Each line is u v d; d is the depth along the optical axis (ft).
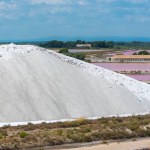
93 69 308.40
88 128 191.31
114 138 182.70
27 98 242.99
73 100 254.27
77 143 171.63
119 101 271.49
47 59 288.71
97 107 255.91
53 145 166.81
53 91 256.11
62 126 201.36
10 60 275.59
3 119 220.84
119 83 300.20
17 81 254.47
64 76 275.59
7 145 159.53
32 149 159.63
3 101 234.17
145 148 158.10
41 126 198.39
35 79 261.65
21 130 188.85
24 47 299.58
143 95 298.56
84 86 273.13
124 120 221.05
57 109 241.76
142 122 211.82
